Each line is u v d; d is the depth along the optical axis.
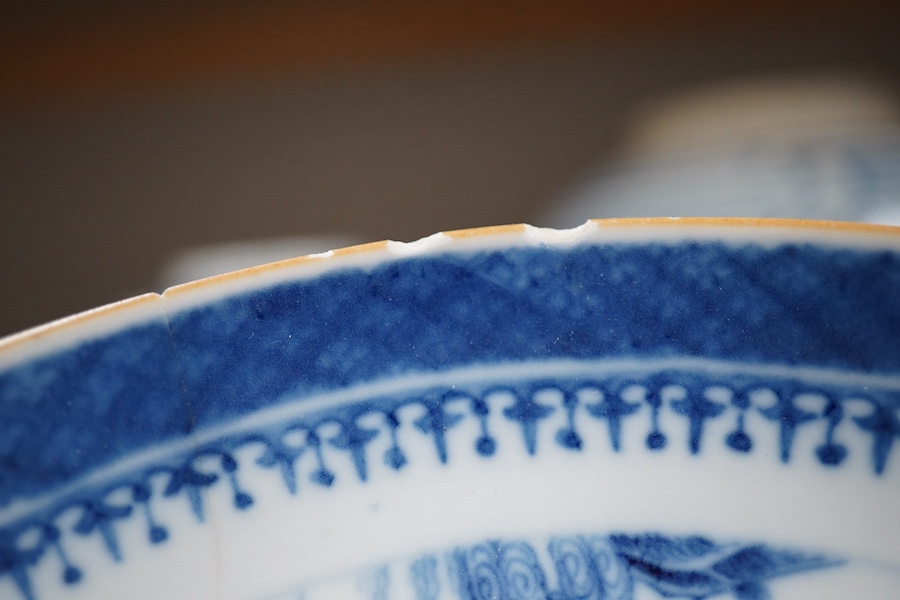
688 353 0.17
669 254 0.17
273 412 0.17
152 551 0.16
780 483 0.17
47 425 0.16
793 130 0.47
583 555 0.17
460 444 0.17
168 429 0.16
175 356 0.17
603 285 0.17
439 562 0.16
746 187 0.40
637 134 0.57
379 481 0.17
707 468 0.17
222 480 0.16
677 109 0.56
